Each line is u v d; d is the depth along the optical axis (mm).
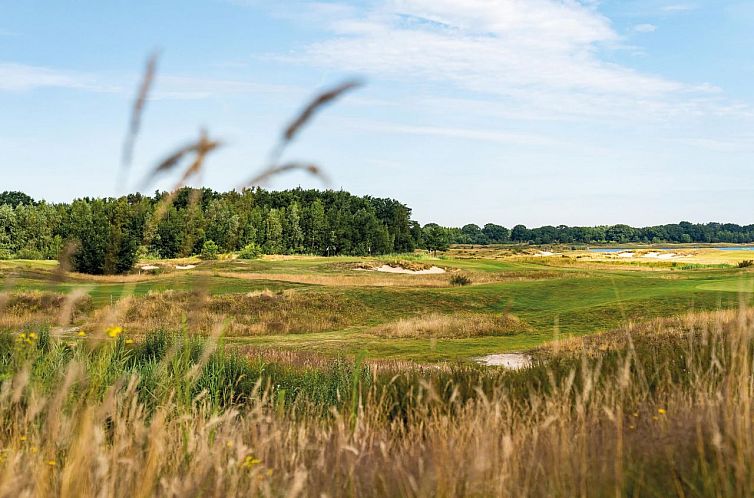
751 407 3984
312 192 190750
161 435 3594
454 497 2879
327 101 2016
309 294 45219
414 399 7777
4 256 115438
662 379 6082
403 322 34375
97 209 106750
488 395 7254
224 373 10562
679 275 65562
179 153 2111
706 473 3066
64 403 3270
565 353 16906
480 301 45844
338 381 11508
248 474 3523
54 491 2961
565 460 3281
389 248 169250
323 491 3256
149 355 13578
